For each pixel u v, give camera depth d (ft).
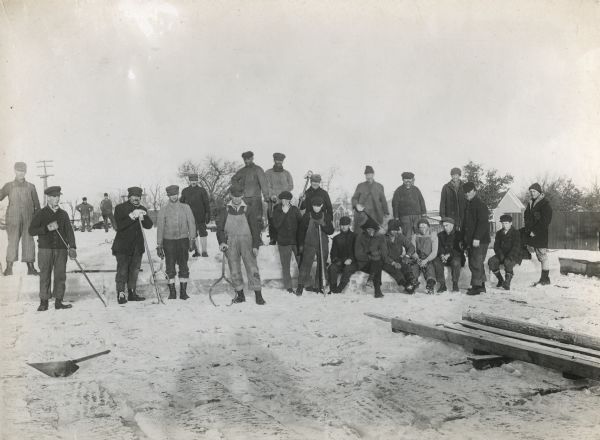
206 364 16.46
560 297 27.76
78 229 50.14
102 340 19.52
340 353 17.39
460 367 15.75
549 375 15.03
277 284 31.14
